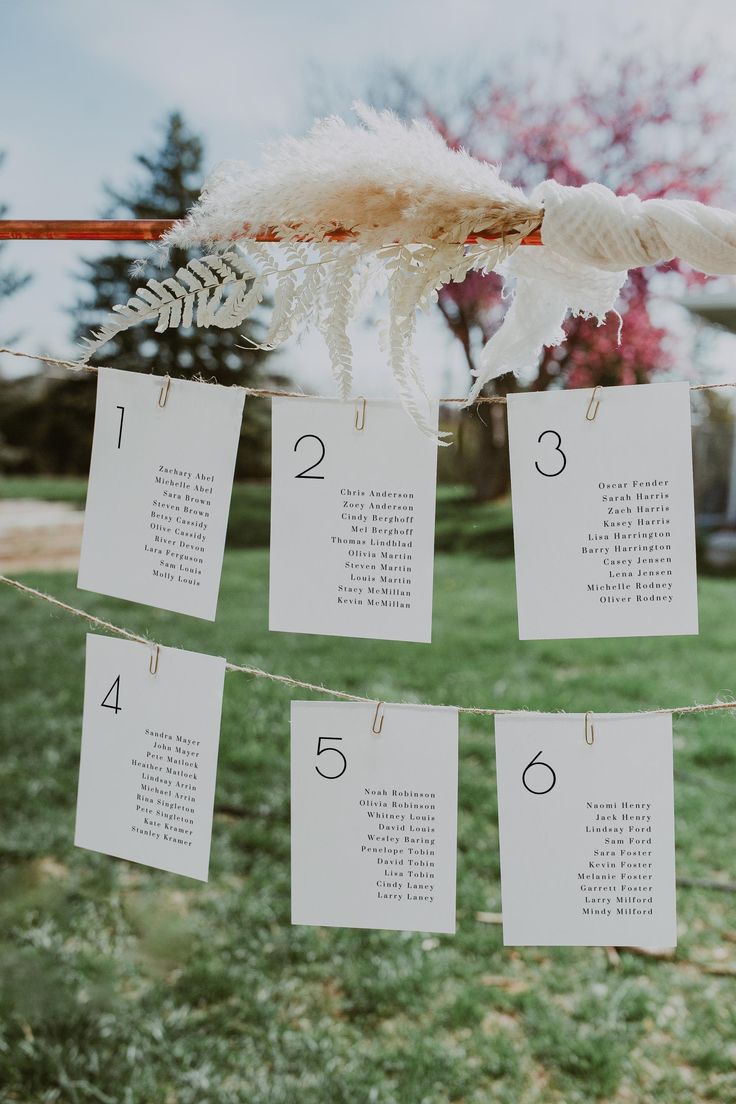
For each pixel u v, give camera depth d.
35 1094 2.34
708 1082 2.41
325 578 1.21
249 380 9.87
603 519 1.15
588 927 1.20
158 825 1.30
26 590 1.30
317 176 1.07
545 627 1.16
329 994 2.77
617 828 1.19
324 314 1.18
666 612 1.14
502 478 11.62
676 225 1.05
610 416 1.14
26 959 2.84
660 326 8.80
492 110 9.24
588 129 9.05
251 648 6.48
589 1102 2.35
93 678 1.31
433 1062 2.45
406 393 1.14
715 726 4.97
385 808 1.23
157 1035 2.52
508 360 1.24
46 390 13.23
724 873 3.46
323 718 1.22
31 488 13.46
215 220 1.11
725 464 12.03
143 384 1.24
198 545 1.24
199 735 1.27
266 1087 2.37
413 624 1.20
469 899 3.23
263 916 3.12
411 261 1.15
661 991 2.76
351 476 1.20
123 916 3.14
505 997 2.74
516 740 1.20
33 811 3.87
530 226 1.12
